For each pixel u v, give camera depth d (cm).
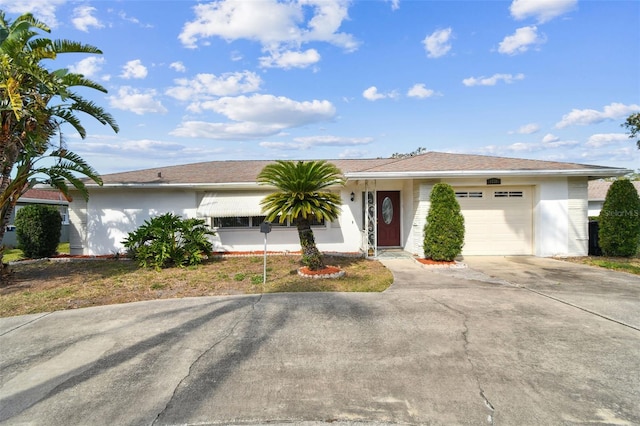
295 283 1034
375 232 1507
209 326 687
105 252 1634
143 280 1120
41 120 1051
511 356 532
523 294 891
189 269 1298
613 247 1451
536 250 1524
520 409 394
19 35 988
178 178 1681
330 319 714
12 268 1317
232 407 408
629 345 567
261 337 625
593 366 497
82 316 772
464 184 1491
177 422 382
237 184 1591
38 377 492
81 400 429
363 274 1162
